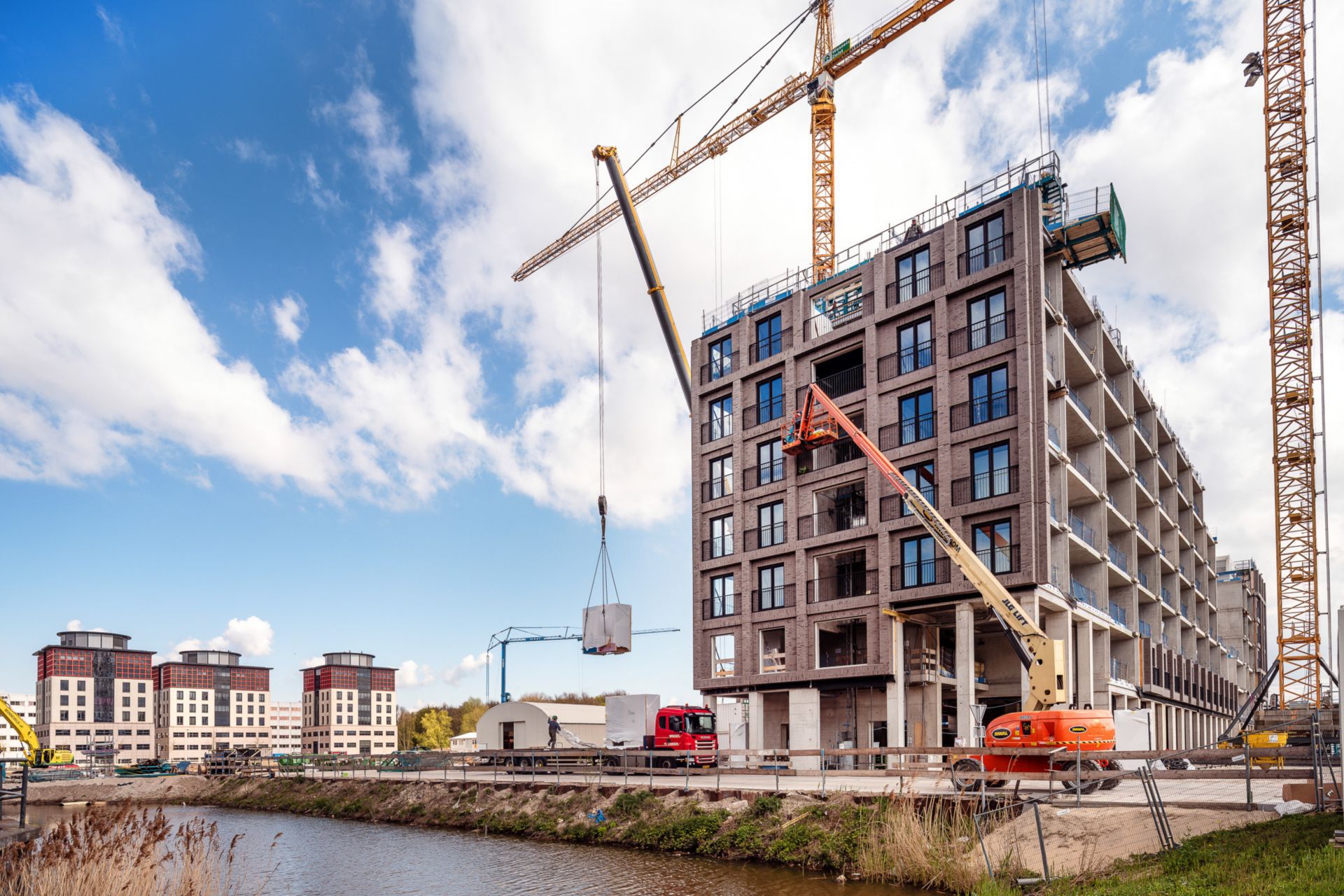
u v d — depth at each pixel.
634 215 54.31
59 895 14.78
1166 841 16.52
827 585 42.75
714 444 49.59
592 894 20.62
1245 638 92.06
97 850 15.77
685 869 22.86
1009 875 17.23
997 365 37.28
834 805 23.50
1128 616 49.31
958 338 38.94
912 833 20.00
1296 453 59.44
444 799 38.00
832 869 21.12
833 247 68.25
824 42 69.12
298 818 43.22
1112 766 22.88
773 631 46.06
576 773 38.88
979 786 23.61
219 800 54.53
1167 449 65.44
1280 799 19.73
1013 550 35.72
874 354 41.72
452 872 24.73
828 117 69.06
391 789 42.50
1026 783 23.56
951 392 38.72
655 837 26.44
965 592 36.78
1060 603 37.03
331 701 177.00
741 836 24.12
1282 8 59.72
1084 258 42.06
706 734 39.91
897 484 31.36
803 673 42.06
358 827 37.31
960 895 17.72
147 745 155.38
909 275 41.91
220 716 165.88
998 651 44.03
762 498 46.09
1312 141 58.81
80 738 147.38
